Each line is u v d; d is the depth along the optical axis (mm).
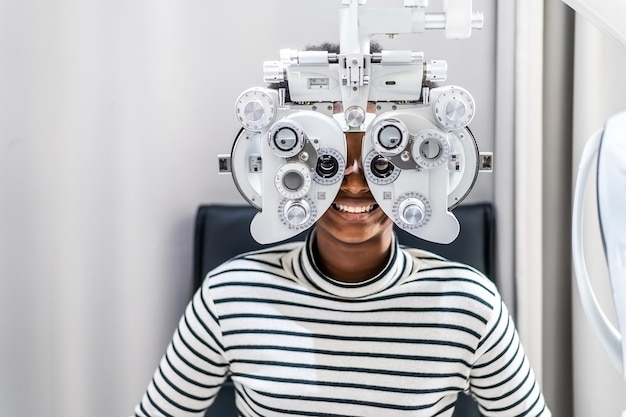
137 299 1336
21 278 1274
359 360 823
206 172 1319
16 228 1260
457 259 1227
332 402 823
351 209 779
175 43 1280
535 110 1170
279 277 864
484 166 708
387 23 638
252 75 1297
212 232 1241
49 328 1310
